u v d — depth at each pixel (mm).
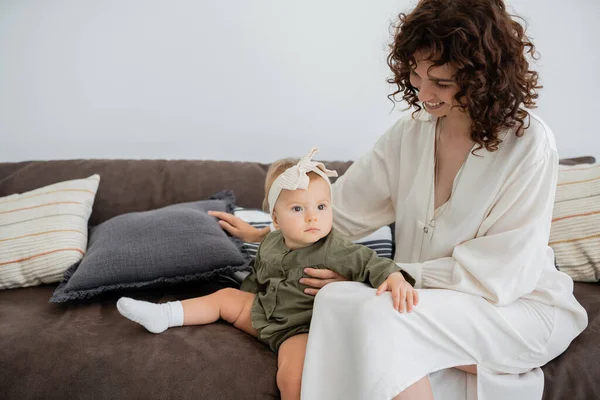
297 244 1566
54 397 1365
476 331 1326
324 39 2535
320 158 2654
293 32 2521
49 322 1600
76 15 2432
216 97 2568
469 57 1210
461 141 1444
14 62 2453
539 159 1350
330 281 1511
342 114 2613
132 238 1812
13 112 2506
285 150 2646
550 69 2582
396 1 2518
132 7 2445
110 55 2484
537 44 2555
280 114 2604
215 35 2506
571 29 2547
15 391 1382
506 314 1365
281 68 2557
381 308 1275
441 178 1499
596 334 1559
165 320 1549
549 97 2613
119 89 2523
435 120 1500
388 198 1711
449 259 1448
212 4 2473
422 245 1540
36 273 1868
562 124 2652
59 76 2486
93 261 1751
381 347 1228
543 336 1396
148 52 2498
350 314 1315
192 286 1855
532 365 1405
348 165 2320
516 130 1346
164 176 2273
